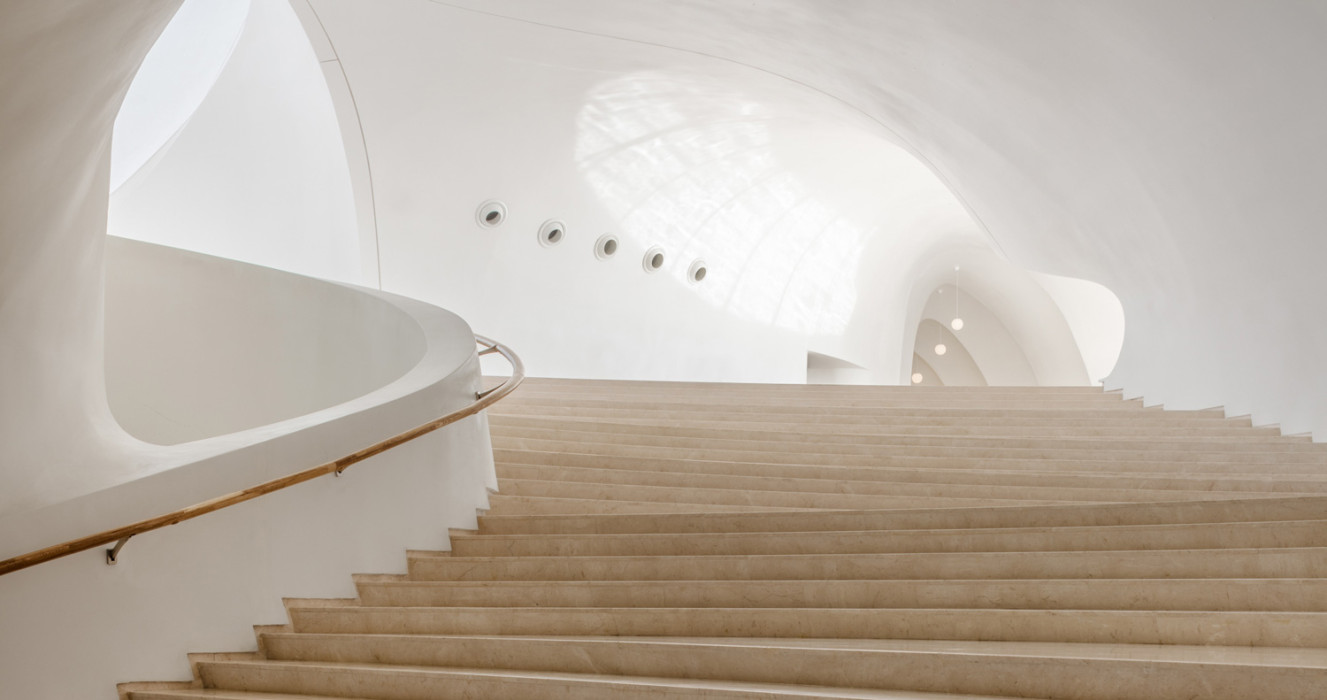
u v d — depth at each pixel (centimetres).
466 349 694
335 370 862
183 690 437
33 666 400
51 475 465
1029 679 341
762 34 1004
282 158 1277
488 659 423
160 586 444
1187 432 803
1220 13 631
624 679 389
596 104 1281
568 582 491
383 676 409
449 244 1322
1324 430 725
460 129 1255
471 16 1084
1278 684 311
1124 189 894
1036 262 1198
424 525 579
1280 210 730
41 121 405
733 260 1614
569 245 1423
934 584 435
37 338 469
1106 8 696
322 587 510
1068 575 447
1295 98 643
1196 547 463
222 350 909
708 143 1424
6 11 338
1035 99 868
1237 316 843
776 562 490
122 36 422
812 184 1617
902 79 984
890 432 866
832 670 368
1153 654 354
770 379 1684
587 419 909
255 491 463
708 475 709
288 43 1181
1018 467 719
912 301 2219
